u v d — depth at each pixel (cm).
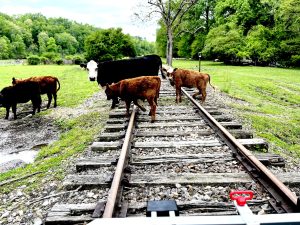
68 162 566
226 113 927
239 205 153
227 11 5212
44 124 995
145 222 140
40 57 5572
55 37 14262
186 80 991
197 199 382
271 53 3941
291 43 3866
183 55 6488
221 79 2114
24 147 786
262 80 2139
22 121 1056
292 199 337
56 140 817
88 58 3462
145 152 552
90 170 491
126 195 396
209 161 495
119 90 839
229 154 520
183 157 511
